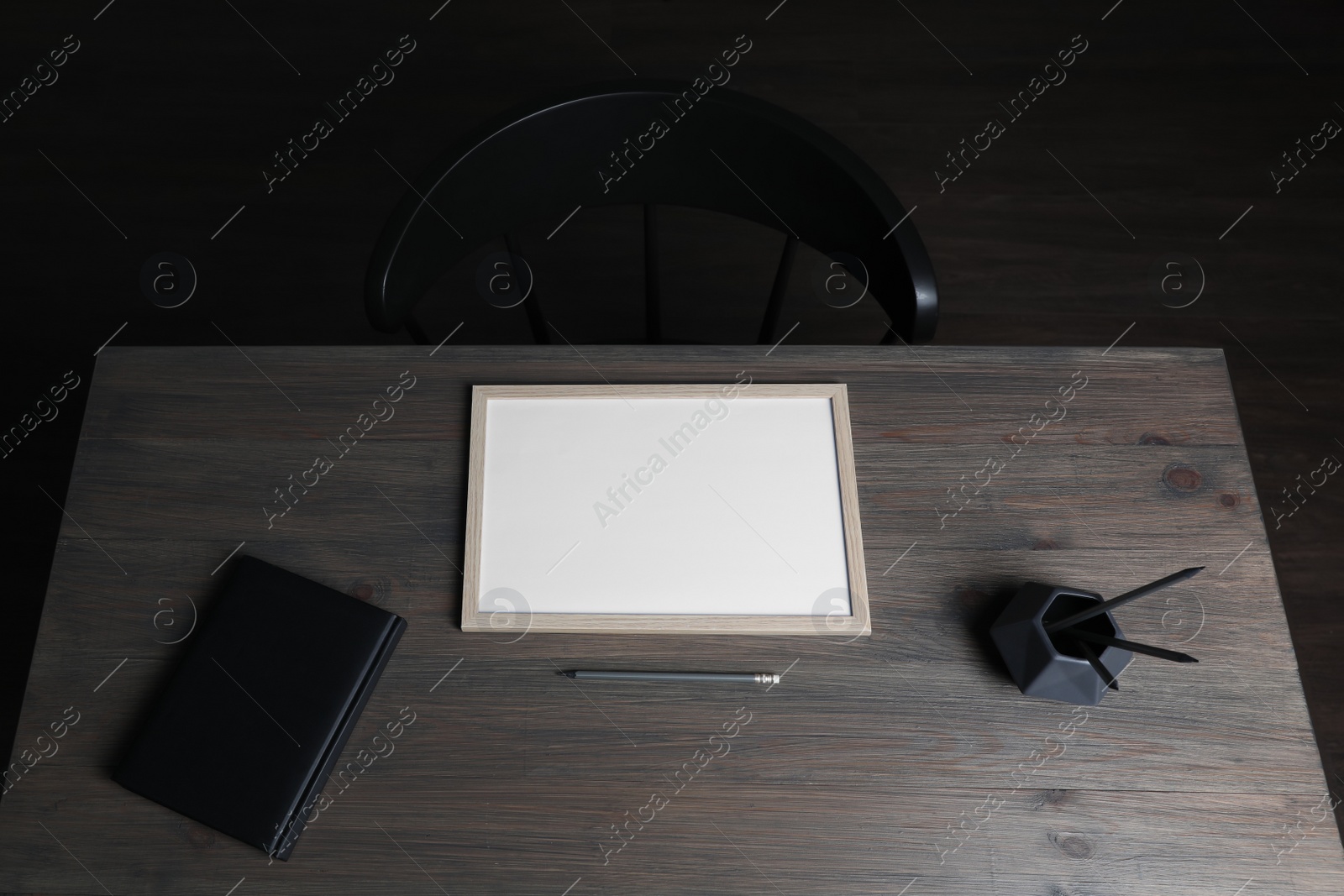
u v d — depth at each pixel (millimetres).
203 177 2137
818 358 1044
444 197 1150
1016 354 1053
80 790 858
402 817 853
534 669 912
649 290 1394
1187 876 843
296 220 2082
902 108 2266
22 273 2002
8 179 2125
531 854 842
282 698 876
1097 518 977
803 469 985
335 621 906
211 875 832
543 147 1195
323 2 2400
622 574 939
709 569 942
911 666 914
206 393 1025
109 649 913
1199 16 2430
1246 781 874
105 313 1956
